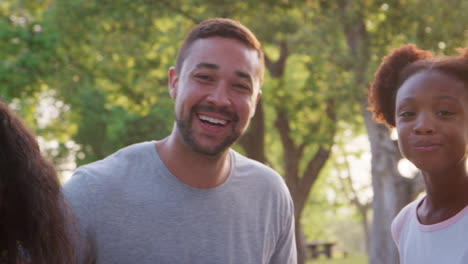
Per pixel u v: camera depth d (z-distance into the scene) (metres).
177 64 2.60
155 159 2.53
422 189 10.77
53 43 12.70
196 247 2.47
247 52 2.50
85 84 14.54
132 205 2.43
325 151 15.99
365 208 27.53
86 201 2.38
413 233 2.22
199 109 2.44
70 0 12.60
